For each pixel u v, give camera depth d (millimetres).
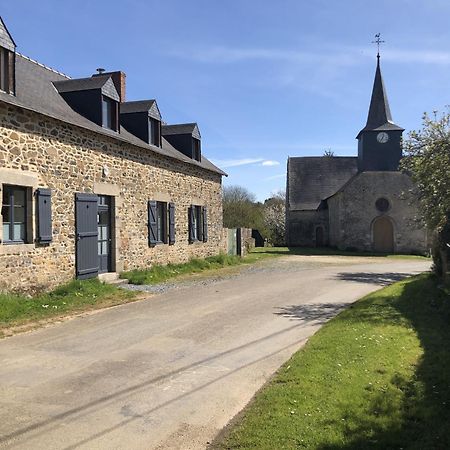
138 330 7945
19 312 8938
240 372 5781
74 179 11594
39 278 10383
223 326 8242
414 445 3879
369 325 7844
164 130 19656
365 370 5535
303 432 4016
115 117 13641
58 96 12828
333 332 7457
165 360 6262
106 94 13102
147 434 4133
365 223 33031
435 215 13023
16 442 3969
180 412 4594
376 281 14805
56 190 10938
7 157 9445
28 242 10164
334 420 4250
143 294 11672
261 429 4086
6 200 9656
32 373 5711
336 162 41531
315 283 14086
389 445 3879
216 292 12141
